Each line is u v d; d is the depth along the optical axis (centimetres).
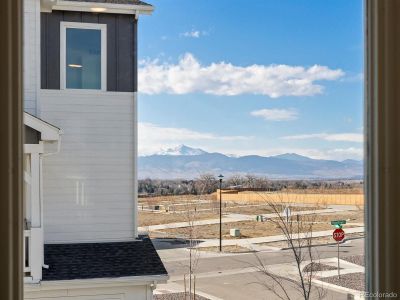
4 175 69
